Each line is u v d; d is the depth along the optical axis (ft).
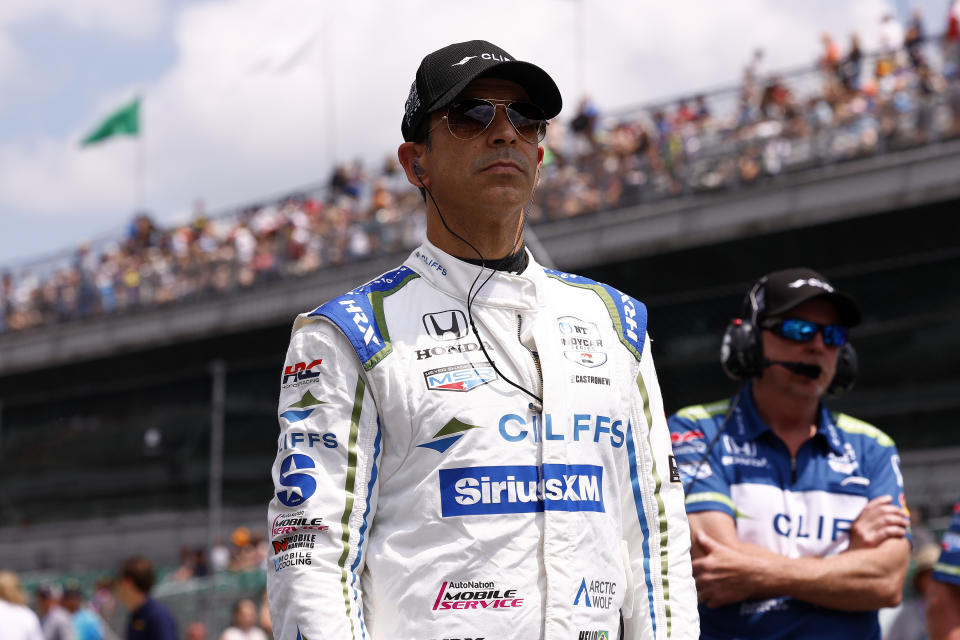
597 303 6.73
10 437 69.56
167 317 69.62
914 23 46.32
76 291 75.56
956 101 44.65
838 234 48.57
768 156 49.42
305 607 5.85
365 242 60.23
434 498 5.97
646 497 6.57
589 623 5.98
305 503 6.02
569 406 6.20
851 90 47.26
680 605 6.48
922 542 23.73
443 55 6.59
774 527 9.43
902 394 44.14
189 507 62.08
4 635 24.52
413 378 6.13
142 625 22.98
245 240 66.95
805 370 9.55
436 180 6.56
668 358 49.39
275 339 65.92
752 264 51.78
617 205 53.42
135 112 75.15
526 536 5.95
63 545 65.10
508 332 6.31
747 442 9.66
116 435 65.57
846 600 9.04
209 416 63.46
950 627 9.21
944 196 44.86
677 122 52.24
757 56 50.55
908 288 44.96
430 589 5.88
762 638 9.07
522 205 6.56
